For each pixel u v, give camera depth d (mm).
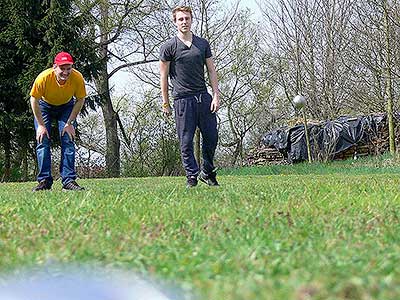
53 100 6414
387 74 18609
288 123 24859
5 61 18953
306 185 5883
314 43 25094
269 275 1854
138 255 2195
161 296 1604
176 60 6230
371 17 18750
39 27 18953
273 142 23031
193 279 1796
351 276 1803
